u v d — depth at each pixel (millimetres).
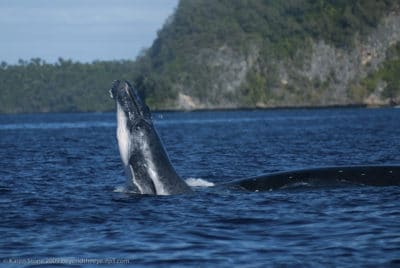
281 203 50344
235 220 45812
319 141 141000
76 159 103375
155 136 53594
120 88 52906
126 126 53000
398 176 55406
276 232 42688
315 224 44250
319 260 36906
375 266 35781
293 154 105625
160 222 45719
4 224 46250
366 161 91375
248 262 36969
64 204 52719
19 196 57875
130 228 44312
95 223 46062
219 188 55781
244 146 130625
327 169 56188
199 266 36594
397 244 39344
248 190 55156
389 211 47125
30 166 90000
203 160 96625
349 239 40625
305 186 54938
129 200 52344
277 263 36594
